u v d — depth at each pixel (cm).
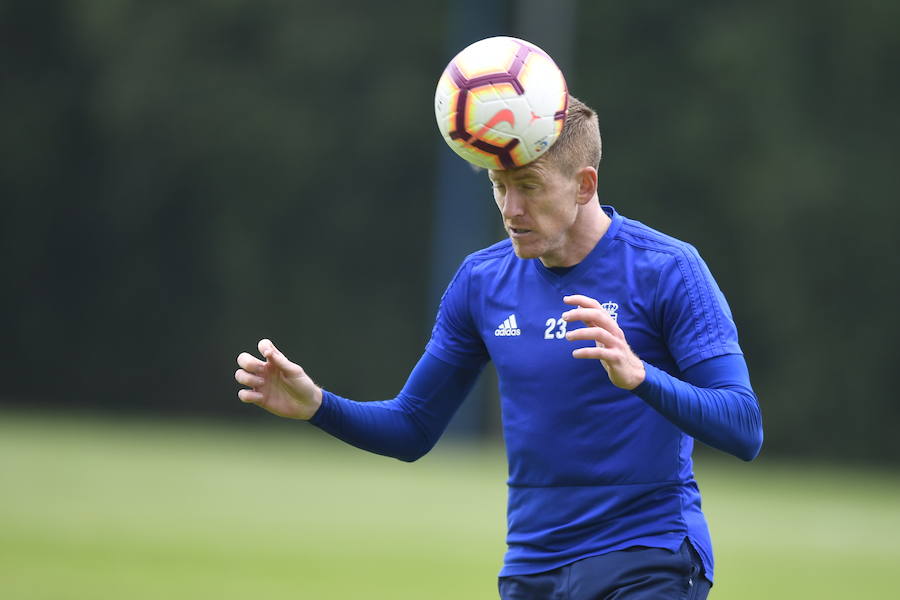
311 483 5906
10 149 12750
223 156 12475
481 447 9931
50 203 12950
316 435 11000
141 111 12394
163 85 12388
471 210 11375
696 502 1530
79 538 3981
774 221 11619
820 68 12088
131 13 12431
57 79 12862
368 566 3681
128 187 12744
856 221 11850
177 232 12925
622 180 12081
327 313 12838
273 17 12406
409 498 5494
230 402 13062
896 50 11962
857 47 11956
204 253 12888
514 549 1547
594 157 1502
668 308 1484
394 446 1641
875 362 11950
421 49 12406
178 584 3228
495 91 1441
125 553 3728
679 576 1477
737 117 11800
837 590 3519
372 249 12794
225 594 3114
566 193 1476
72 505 4769
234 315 12912
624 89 12125
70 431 8481
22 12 12688
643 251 1512
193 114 12400
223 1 12206
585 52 12225
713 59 11769
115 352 13162
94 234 13012
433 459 8338
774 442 11975
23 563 3453
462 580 3481
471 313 1609
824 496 6538
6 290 13038
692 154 11875
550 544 1509
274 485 5728
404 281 12838
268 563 3666
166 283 13012
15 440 7262
